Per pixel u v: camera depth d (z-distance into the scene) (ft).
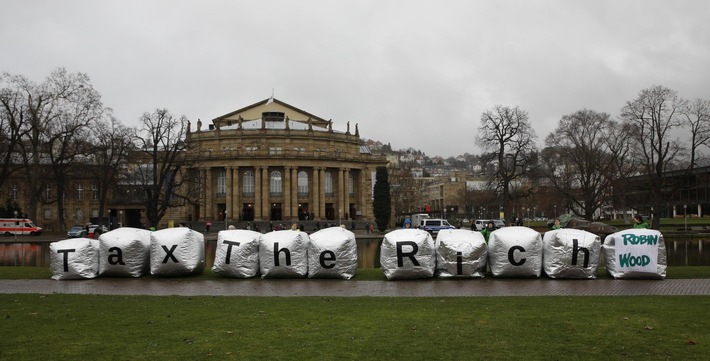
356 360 43.93
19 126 275.18
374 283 91.04
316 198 411.34
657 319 57.57
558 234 94.32
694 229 286.46
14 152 309.01
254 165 401.29
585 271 92.58
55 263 97.55
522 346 47.57
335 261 95.40
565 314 60.80
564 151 317.22
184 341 49.85
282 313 62.90
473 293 80.18
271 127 438.40
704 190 413.18
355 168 432.66
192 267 99.35
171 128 289.33
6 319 59.98
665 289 82.38
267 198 402.93
